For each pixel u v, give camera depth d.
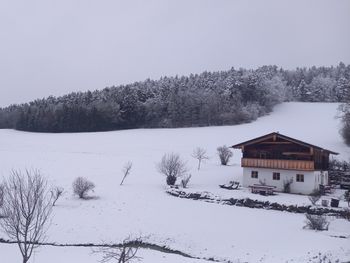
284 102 124.38
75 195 34.84
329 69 165.75
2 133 97.62
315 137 74.19
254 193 36.59
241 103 106.56
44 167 50.47
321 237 22.77
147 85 136.38
